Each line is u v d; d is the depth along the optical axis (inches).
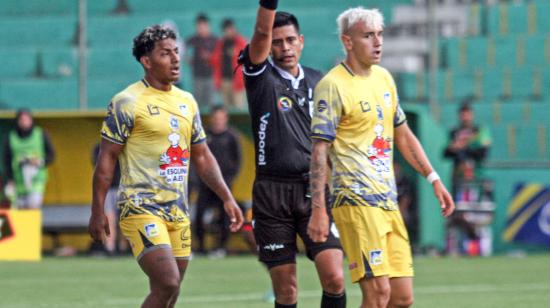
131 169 883.4
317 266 929.5
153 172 883.4
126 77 3248.0
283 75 957.8
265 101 948.6
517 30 3137.3
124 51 3282.5
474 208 2251.5
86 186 2429.9
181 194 897.5
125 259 2187.5
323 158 855.1
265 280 1732.3
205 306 1370.6
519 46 3083.2
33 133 2247.8
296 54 961.5
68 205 2400.3
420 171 931.3
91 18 3383.4
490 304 1381.6
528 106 2945.4
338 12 3272.6
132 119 879.7
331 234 929.5
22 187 2258.9
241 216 960.9
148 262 866.8
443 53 3107.8
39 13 3506.4
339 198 864.3
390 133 884.6
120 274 1847.9
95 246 2304.4
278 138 945.5
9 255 2042.3
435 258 2186.3
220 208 2234.3
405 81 2987.2
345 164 862.5
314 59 3164.4
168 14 3336.6
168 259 867.4
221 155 2127.2
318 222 849.5
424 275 1809.8
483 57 3090.6
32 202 2257.6
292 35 957.2
